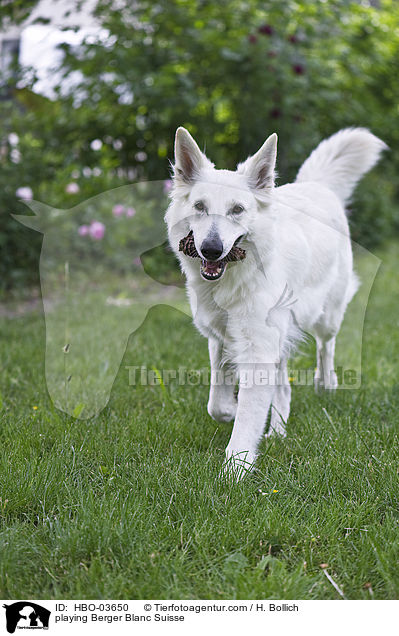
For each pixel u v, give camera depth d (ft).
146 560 8.13
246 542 8.52
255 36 25.91
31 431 11.98
